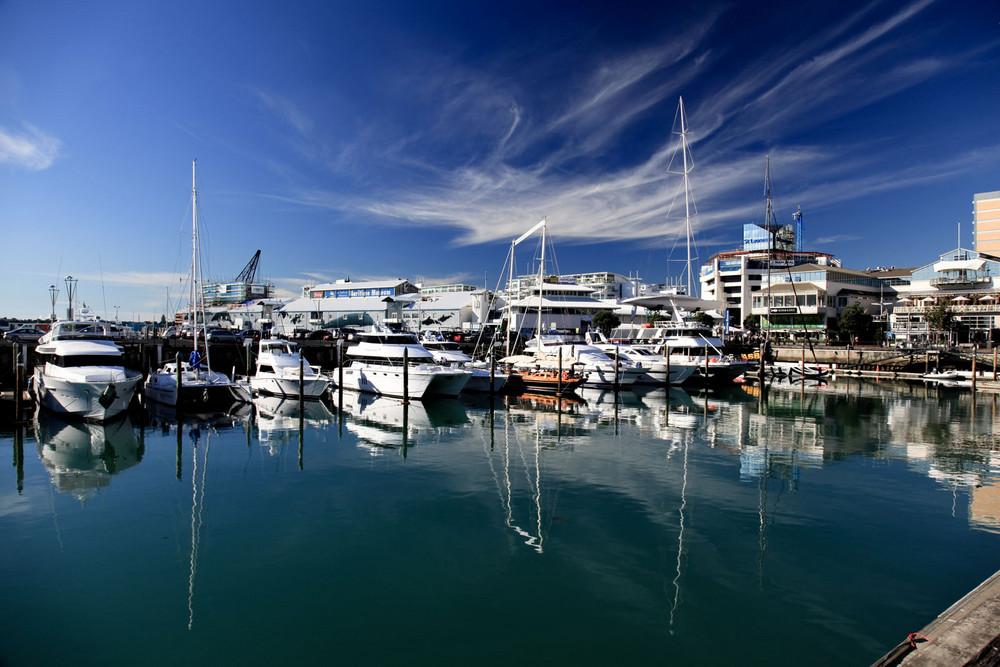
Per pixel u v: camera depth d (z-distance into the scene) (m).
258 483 18.75
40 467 20.89
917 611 10.51
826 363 67.06
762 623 10.12
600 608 10.67
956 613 7.84
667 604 10.81
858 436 26.78
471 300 99.06
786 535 14.08
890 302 86.75
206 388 34.34
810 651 9.30
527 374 44.66
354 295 117.31
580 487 18.19
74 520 15.23
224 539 13.93
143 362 47.84
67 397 28.91
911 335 75.62
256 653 9.34
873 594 11.15
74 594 11.16
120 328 63.44
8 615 10.40
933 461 21.66
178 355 31.92
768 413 34.41
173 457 22.50
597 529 14.55
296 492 17.75
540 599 11.02
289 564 12.55
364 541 13.80
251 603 10.88
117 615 10.42
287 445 24.91
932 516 15.38
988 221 89.19
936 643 7.14
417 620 10.30
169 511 16.02
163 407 35.53
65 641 9.62
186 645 9.53
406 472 20.14
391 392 39.94
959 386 48.84
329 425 30.30
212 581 11.73
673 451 23.52
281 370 40.31
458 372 38.22
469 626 10.11
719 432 27.91
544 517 15.41
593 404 38.97
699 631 9.91
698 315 78.94
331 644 9.59
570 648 9.45
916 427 29.36
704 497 17.09
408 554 13.05
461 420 31.97
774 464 21.14
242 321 95.94
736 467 20.72
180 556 12.94
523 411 35.56
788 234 118.31
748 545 13.45
